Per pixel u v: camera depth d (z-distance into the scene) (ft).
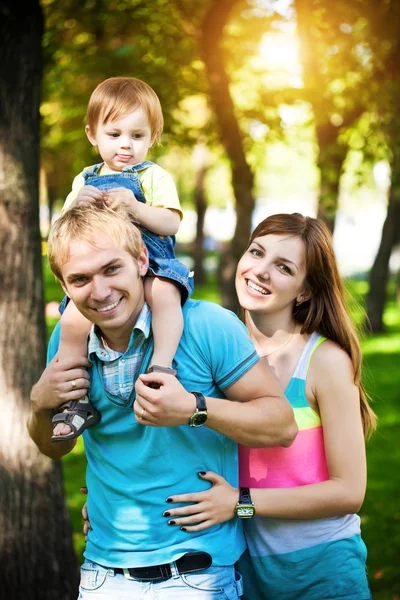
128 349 7.41
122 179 8.68
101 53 24.29
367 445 27.22
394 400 34.45
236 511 7.71
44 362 14.02
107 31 25.29
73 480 23.65
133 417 7.52
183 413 7.03
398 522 19.47
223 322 7.59
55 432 7.43
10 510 13.44
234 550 7.88
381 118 25.31
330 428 8.24
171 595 7.39
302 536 8.23
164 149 31.53
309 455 8.33
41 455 13.76
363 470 8.23
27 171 13.75
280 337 8.66
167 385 7.01
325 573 8.25
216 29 26.96
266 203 140.56
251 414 7.32
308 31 24.43
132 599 7.48
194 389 7.52
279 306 8.48
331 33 24.03
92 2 22.90
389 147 23.99
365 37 23.52
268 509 7.80
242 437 7.36
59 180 60.03
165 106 28.43
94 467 7.95
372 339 54.65
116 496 7.68
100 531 7.89
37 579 13.56
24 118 13.67
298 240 8.48
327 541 8.25
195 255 91.61
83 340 7.86
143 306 7.50
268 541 8.27
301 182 130.31
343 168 28.37
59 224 7.19
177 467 7.52
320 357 8.35
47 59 23.08
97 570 7.76
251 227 32.42
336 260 8.70
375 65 24.35
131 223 7.50
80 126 30.27
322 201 27.78
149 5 24.80
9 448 13.48
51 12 22.72
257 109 30.12
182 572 7.42
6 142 13.52
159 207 8.58
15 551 13.42
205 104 35.37
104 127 8.98
